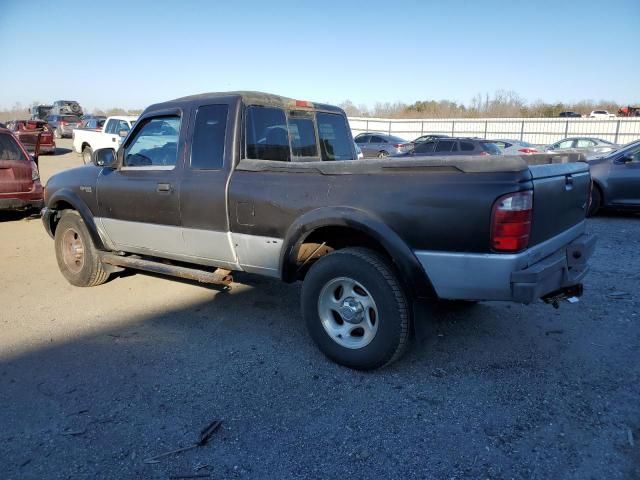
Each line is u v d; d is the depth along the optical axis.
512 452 2.66
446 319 4.46
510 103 62.94
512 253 2.95
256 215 3.87
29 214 10.42
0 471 2.58
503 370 3.54
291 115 4.66
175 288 5.55
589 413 2.99
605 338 4.01
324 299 3.66
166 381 3.48
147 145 4.69
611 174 9.61
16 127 24.34
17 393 3.34
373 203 3.31
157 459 2.66
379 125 42.91
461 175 3.05
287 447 2.74
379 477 2.50
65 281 5.91
